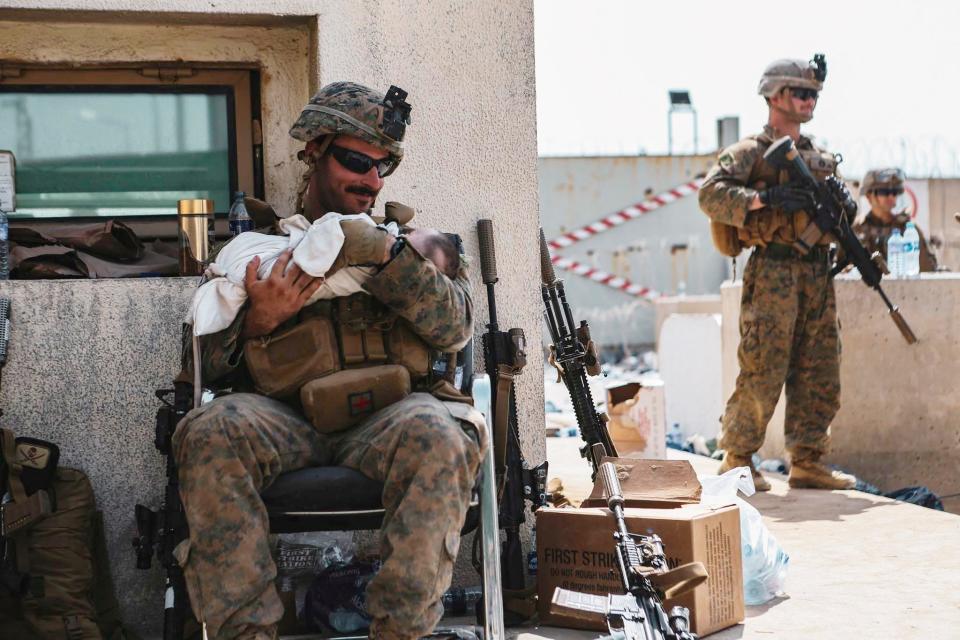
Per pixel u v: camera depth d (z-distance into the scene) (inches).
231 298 107.3
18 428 133.6
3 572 121.1
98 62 150.5
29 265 138.3
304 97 155.6
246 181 157.6
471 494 105.1
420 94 146.9
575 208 773.3
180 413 110.4
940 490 257.4
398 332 110.3
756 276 220.2
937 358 257.1
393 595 97.3
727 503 133.6
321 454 106.7
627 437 239.3
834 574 155.3
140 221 156.1
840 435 252.2
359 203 117.9
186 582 99.7
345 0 143.9
